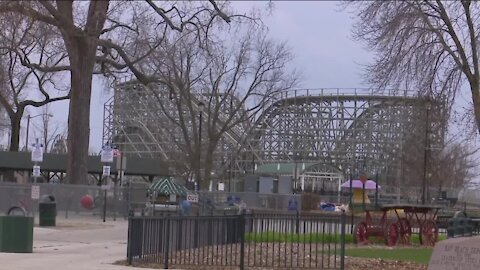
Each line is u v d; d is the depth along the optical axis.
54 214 28.34
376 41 23.55
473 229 23.27
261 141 104.00
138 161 56.38
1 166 51.72
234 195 44.91
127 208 33.72
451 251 11.45
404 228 22.44
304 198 51.03
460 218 22.34
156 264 14.47
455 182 79.94
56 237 23.19
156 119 90.62
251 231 16.75
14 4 25.48
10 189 31.27
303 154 102.38
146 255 15.11
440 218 29.48
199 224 17.66
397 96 52.22
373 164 95.06
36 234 23.97
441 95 24.77
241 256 13.70
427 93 24.34
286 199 48.44
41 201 29.31
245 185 66.81
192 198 32.06
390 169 90.88
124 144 101.38
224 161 88.56
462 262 11.29
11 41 31.88
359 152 97.94
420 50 23.34
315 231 17.30
